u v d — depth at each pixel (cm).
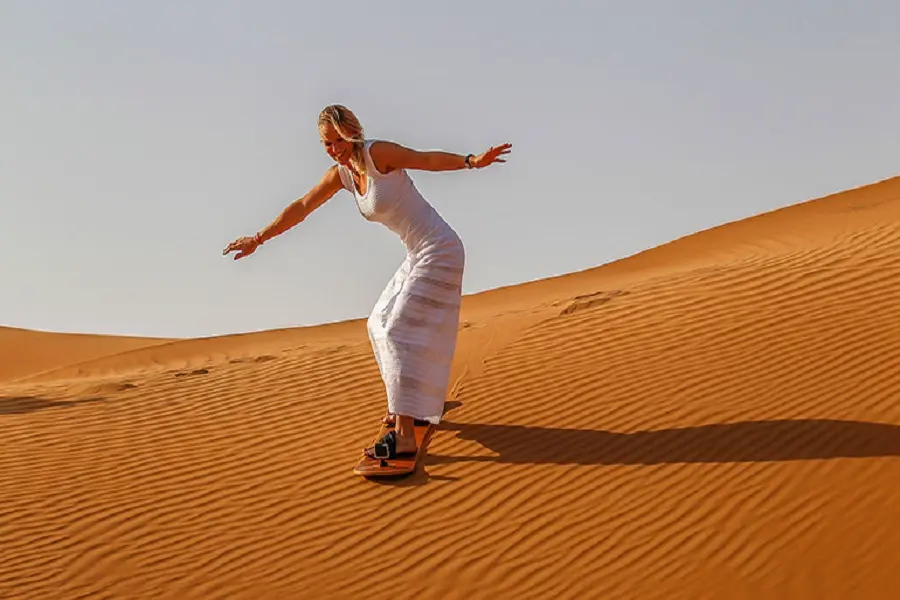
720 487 799
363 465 864
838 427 864
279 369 1255
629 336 1166
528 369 1091
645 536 751
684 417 920
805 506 763
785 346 1059
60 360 4116
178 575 739
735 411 919
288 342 2639
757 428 879
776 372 994
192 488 879
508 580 715
